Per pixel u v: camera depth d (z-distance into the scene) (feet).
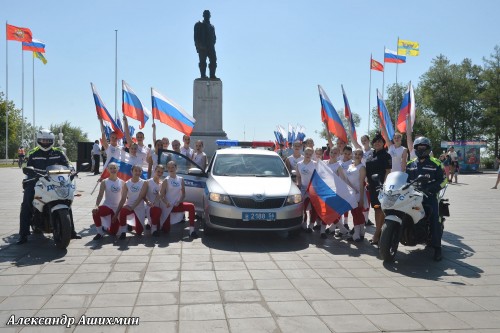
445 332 13.34
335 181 27.58
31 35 112.78
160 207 28.12
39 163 24.84
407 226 22.27
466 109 194.70
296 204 26.68
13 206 39.19
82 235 27.45
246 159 31.04
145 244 25.11
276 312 14.71
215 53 74.64
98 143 84.53
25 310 14.66
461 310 15.21
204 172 30.91
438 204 23.11
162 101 36.14
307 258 22.52
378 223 25.80
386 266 21.15
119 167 32.53
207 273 19.25
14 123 197.57
